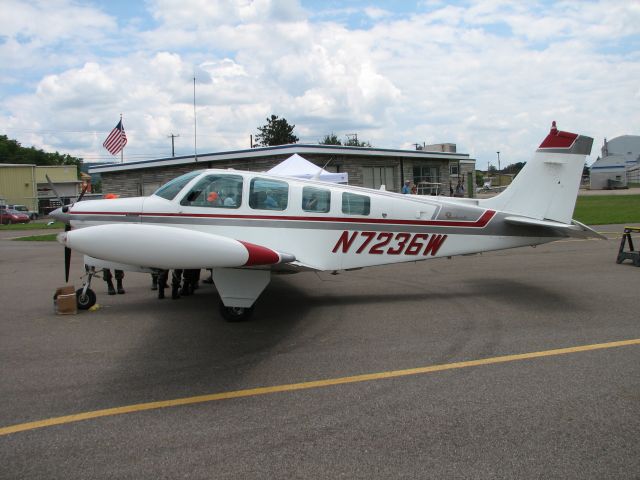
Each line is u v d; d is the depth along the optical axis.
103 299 6.88
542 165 6.79
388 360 4.29
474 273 8.62
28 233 22.14
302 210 6.15
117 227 4.39
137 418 3.24
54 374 4.03
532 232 6.77
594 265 9.10
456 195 28.16
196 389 3.71
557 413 3.22
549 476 2.54
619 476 2.53
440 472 2.58
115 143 18.44
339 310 6.13
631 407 3.29
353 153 22.92
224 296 5.45
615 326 5.19
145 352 4.57
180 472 2.61
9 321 5.70
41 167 50.44
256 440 2.94
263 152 21.62
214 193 6.12
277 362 4.28
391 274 8.71
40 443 2.92
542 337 4.86
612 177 56.38
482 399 3.46
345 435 2.98
